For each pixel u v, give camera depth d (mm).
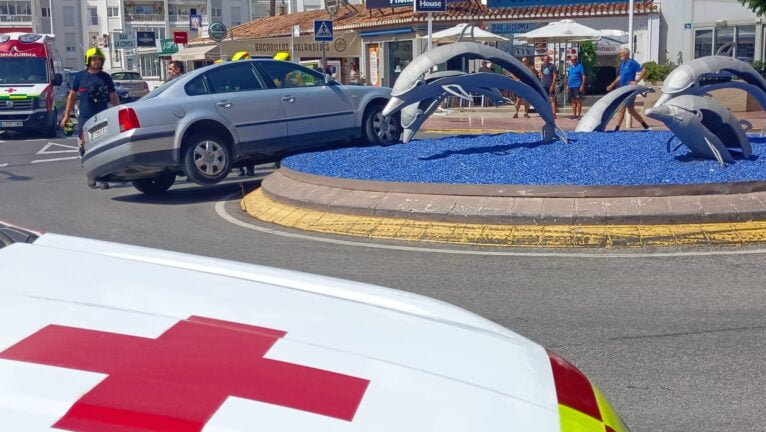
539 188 8891
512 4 32250
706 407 4641
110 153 11461
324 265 7832
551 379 2330
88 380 1883
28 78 25297
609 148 11844
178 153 11633
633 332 5836
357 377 2059
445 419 1935
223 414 1801
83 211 11367
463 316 2812
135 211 11266
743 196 8781
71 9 78562
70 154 19828
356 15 37906
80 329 2133
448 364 2260
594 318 6141
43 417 1727
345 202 9727
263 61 12734
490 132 21562
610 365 5250
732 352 5445
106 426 1716
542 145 12297
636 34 32562
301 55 32750
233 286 2654
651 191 8758
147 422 1739
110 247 3045
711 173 9633
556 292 6793
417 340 2396
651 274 7230
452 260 7895
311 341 2254
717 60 11891
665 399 4746
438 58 10797
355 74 30953
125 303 2367
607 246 8195
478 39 26672
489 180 9539
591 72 30734
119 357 2006
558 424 2059
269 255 8312
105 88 13312
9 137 25359
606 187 8773
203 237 9320
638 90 14750
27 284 2418
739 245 8125
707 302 6449
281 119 12523
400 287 7031
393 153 11938
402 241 8758
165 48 57531
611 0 33000
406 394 2014
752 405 4664
